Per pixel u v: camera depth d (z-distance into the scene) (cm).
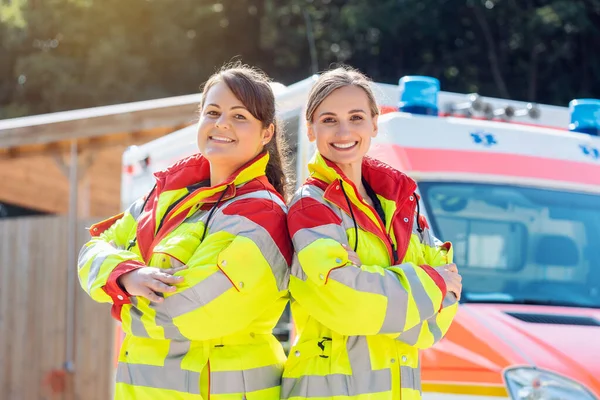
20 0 2066
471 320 434
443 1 1927
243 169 327
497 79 1939
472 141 511
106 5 2005
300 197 319
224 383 311
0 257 1091
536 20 1848
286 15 2019
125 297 310
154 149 699
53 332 1026
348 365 308
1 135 1002
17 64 2022
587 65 1952
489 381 405
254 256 308
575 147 542
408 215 329
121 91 1966
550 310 464
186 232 320
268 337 333
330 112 326
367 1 1919
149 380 314
